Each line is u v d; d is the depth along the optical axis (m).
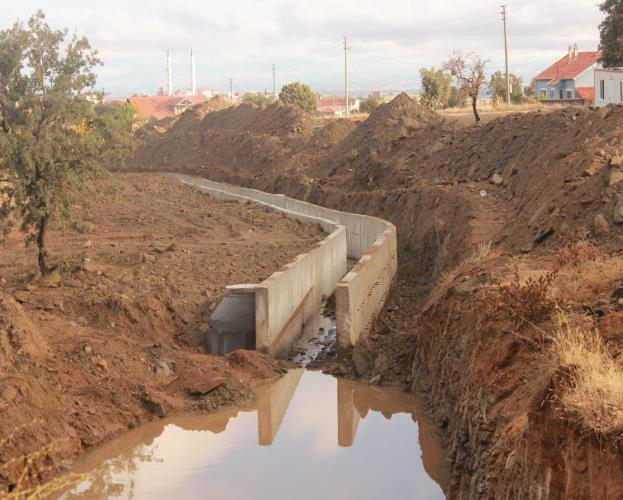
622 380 9.24
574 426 8.94
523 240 22.67
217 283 26.88
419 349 20.30
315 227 39.25
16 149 24.36
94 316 22.50
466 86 46.41
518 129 37.59
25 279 26.27
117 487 15.39
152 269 28.20
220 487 15.40
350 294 22.25
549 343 12.91
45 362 18.38
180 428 18.52
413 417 18.98
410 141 47.34
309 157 58.25
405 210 37.78
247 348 22.59
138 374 19.78
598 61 65.94
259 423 18.78
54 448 15.77
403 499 14.73
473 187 34.09
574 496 8.70
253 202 47.81
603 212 20.34
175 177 66.44
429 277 31.89
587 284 14.80
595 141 25.86
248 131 73.38
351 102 190.00
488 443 12.66
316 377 21.78
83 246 33.00
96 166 25.50
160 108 159.00
